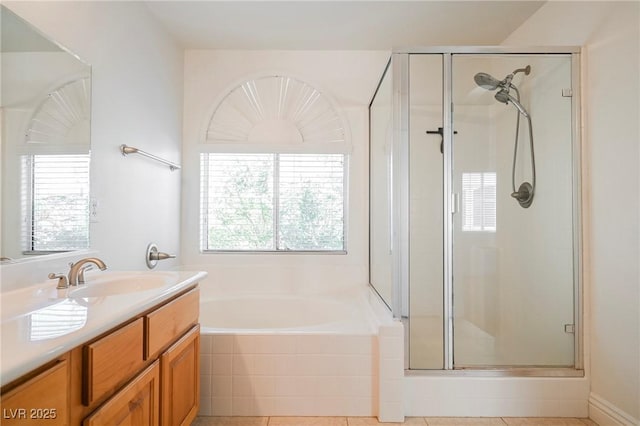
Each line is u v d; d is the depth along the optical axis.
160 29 2.52
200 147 2.93
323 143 2.95
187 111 2.96
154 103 2.42
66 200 1.53
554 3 2.23
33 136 1.35
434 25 2.59
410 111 2.13
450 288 2.09
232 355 1.91
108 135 1.87
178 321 1.45
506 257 2.15
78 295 1.29
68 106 1.54
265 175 3.01
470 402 1.96
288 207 3.01
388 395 1.87
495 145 2.18
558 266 2.07
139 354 1.15
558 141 2.08
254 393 1.91
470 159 2.17
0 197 1.22
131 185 2.11
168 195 2.66
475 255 2.14
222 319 2.72
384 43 2.86
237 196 3.01
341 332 1.95
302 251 2.98
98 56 1.78
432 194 2.13
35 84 1.36
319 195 3.01
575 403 1.97
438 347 2.05
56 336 0.79
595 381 1.94
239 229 3.00
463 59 2.12
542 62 2.08
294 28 2.62
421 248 2.12
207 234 3.00
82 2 1.65
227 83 2.97
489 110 2.16
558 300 2.07
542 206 2.14
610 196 1.84
